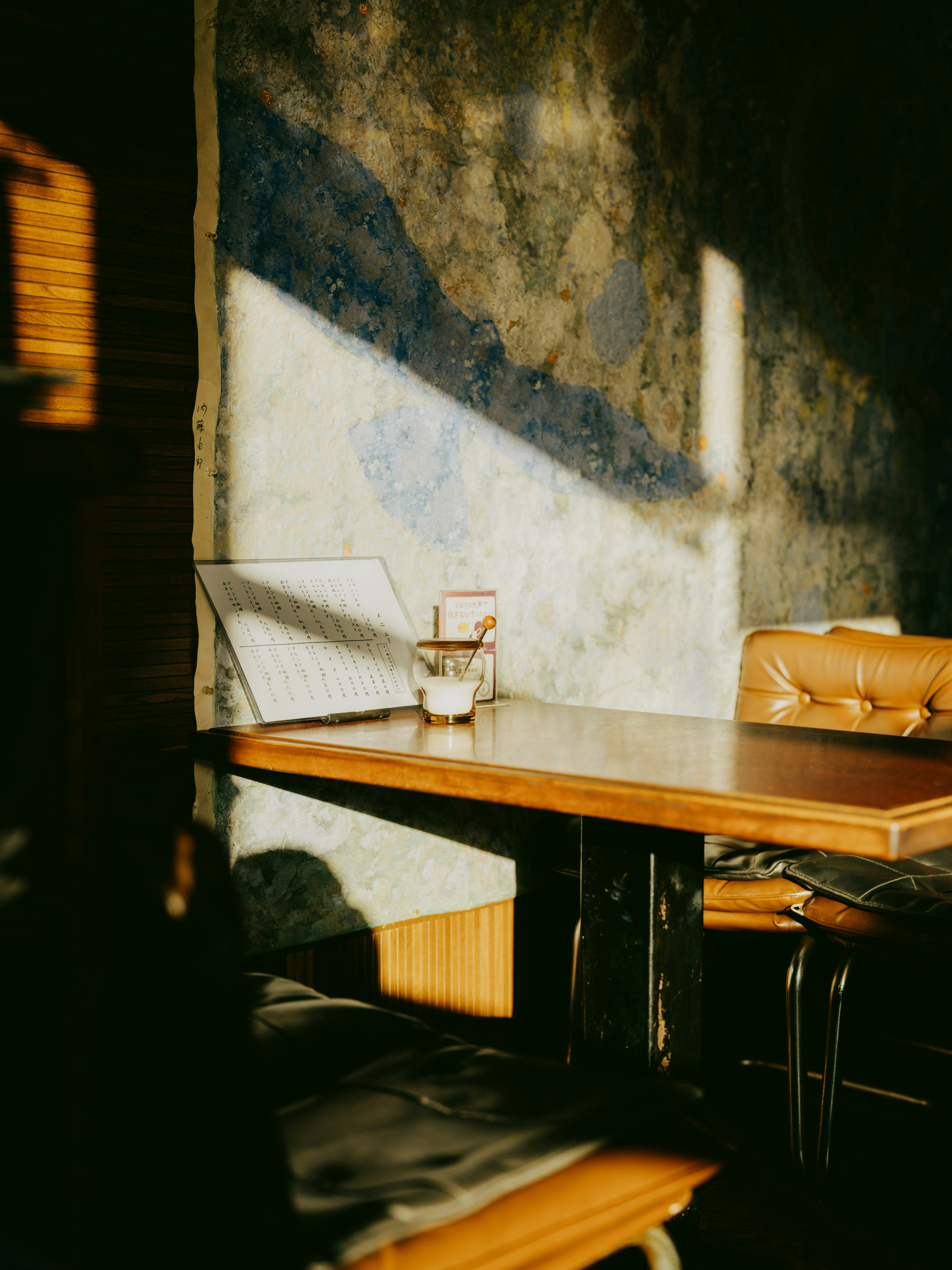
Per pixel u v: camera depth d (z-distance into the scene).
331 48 1.93
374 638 1.90
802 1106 1.84
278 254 1.86
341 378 1.96
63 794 0.76
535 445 2.35
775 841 1.02
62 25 1.59
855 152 3.32
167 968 0.70
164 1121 0.70
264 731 1.67
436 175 2.12
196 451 1.75
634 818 1.13
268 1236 0.69
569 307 2.41
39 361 1.58
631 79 2.54
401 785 1.39
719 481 2.85
